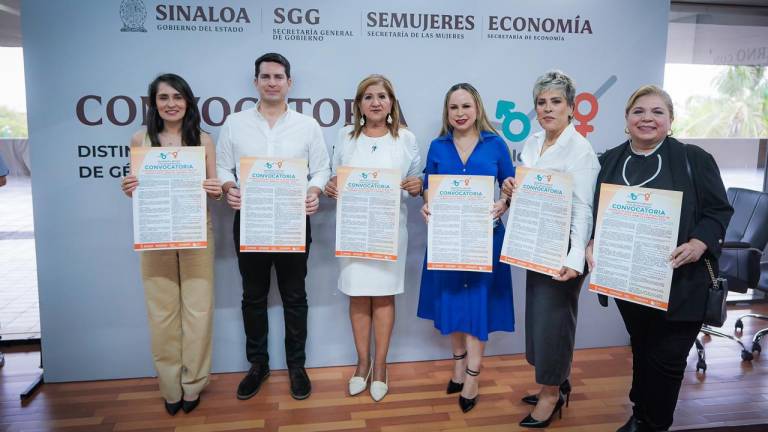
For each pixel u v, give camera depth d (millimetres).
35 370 2592
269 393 2342
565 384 2188
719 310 1606
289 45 2373
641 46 2648
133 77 2293
